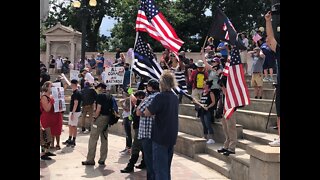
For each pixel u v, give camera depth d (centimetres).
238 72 752
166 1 3362
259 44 1372
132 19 3142
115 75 1304
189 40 3647
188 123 1078
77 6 2336
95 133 863
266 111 1029
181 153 991
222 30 824
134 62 827
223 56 1348
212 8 3738
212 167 805
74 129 1116
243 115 1006
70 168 836
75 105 1112
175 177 738
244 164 633
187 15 3462
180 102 1373
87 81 1404
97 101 861
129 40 3162
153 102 545
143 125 641
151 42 2867
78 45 2691
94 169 828
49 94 942
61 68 2466
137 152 797
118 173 792
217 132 963
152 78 810
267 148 549
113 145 1155
